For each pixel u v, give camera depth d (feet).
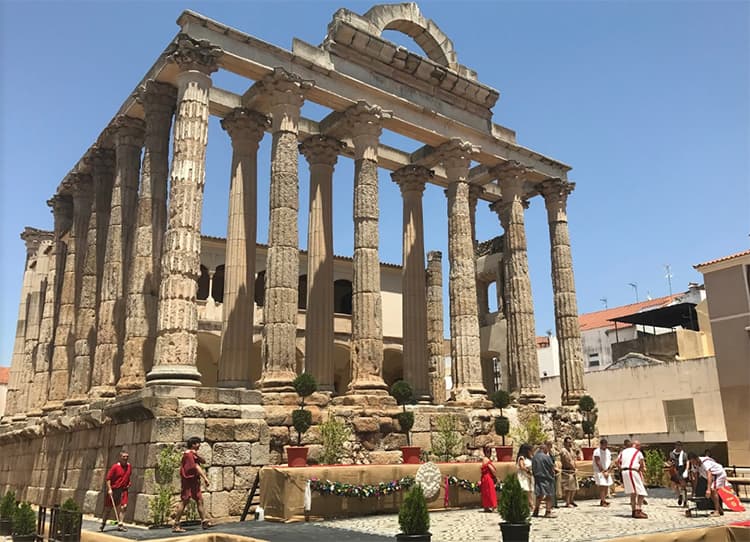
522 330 96.32
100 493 63.82
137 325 70.23
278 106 77.15
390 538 42.55
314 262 87.10
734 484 78.38
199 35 71.92
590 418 98.53
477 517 54.95
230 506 56.90
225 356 77.30
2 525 54.80
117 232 80.43
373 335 79.36
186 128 67.97
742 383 104.78
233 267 79.92
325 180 90.68
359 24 86.17
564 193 109.70
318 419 68.54
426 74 92.48
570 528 47.29
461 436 79.61
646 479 87.66
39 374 100.07
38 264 117.70
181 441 56.03
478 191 114.52
